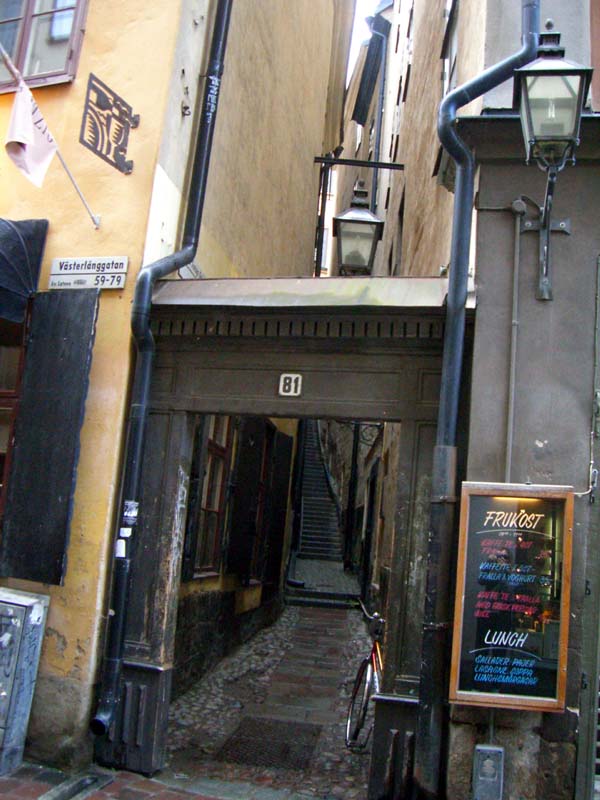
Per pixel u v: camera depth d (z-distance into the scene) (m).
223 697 7.07
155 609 5.27
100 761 5.15
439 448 4.66
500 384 4.75
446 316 4.82
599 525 4.61
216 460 7.95
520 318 4.79
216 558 7.95
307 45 11.53
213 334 5.41
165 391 5.52
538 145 4.05
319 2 12.40
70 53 5.89
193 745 5.75
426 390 5.09
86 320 5.35
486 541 4.46
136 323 5.27
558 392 4.69
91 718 5.11
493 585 4.43
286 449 11.21
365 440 15.26
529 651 4.38
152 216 5.57
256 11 8.12
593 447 4.63
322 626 11.20
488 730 4.48
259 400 5.35
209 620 7.74
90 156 5.74
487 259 4.89
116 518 5.34
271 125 9.27
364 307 4.97
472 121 4.80
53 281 5.58
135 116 5.69
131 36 5.86
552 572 4.42
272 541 10.83
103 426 5.36
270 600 10.88
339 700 7.29
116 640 5.11
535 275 4.82
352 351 5.25
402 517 4.98
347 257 7.96
